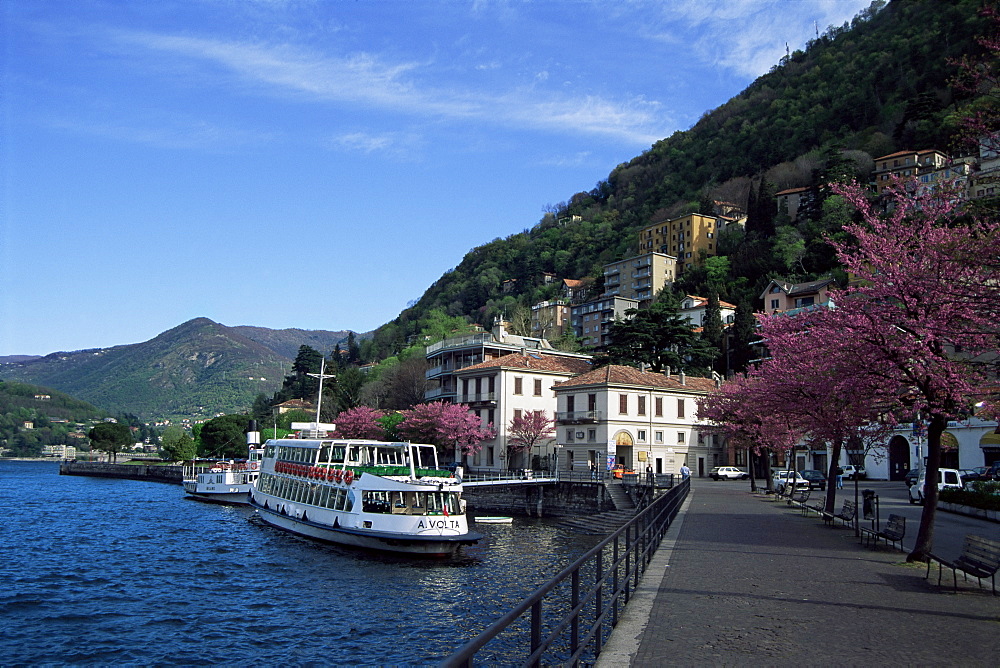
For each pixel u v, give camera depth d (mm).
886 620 12117
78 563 35531
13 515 59031
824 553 20500
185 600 27688
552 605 25578
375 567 34375
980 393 17750
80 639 22672
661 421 76625
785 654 9961
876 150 153375
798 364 25266
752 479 53625
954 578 15203
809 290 114500
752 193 163750
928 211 19312
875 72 191125
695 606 13078
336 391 131125
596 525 50531
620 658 9680
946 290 16609
